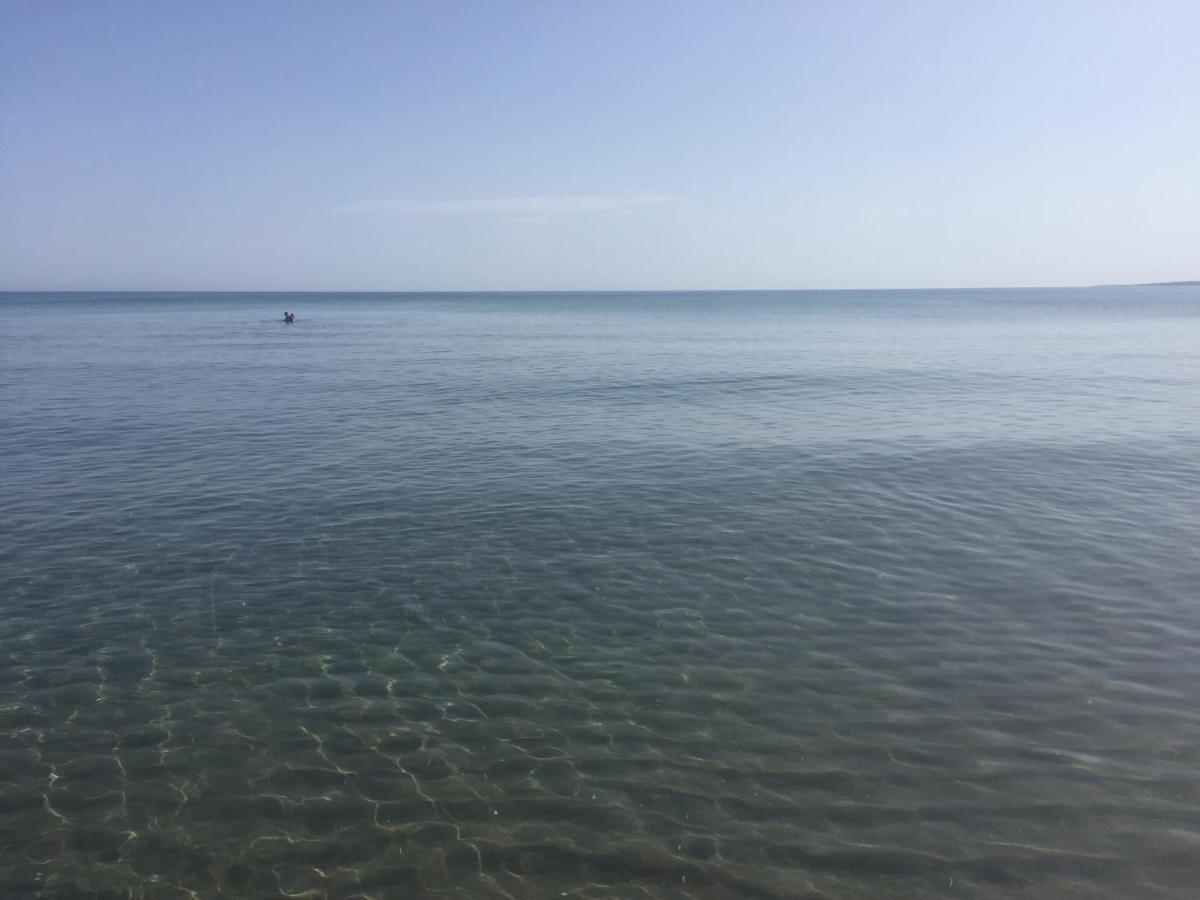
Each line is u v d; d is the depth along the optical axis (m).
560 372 44.22
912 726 9.18
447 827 7.66
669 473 20.36
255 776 8.44
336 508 17.47
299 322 106.12
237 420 28.27
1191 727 9.05
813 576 13.55
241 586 13.28
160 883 7.04
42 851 7.40
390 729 9.27
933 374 41.72
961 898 6.74
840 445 23.38
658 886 6.93
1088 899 6.70
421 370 45.59
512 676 10.43
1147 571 13.55
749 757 8.66
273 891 6.94
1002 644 11.07
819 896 6.79
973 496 18.05
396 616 12.19
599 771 8.47
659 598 12.77
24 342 65.88
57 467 21.17
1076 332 79.19
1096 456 21.80
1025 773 8.30
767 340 70.38
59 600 12.73
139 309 152.38
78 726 9.35
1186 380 38.53
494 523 16.44
